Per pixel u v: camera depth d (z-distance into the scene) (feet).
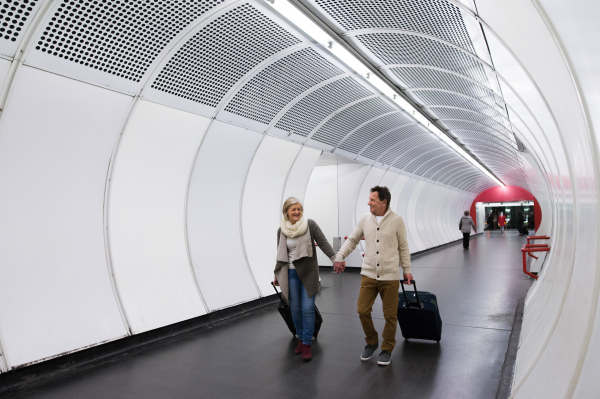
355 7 16.12
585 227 8.26
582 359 6.90
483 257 52.29
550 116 12.33
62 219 15.87
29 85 13.50
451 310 23.15
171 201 20.85
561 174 14.60
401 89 26.73
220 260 23.59
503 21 10.16
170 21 14.94
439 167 61.98
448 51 18.76
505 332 18.48
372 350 15.28
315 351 16.42
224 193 24.44
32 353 13.97
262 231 27.86
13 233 14.35
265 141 25.57
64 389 13.08
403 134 38.06
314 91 24.11
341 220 42.19
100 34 13.98
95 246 17.04
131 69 15.78
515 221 132.77
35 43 12.85
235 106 21.36
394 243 15.07
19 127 13.93
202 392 12.65
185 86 18.16
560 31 6.73
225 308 22.41
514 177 90.63
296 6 15.44
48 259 15.30
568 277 11.36
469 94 25.21
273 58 19.43
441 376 13.52
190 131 20.26
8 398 12.53
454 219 102.01
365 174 41.60
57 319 15.08
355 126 31.83
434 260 50.55
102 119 16.25
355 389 12.64
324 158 37.40
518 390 10.57
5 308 13.84
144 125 17.93
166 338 18.65
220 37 16.71
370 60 21.57
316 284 15.66
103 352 16.14
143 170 18.99
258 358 15.67
